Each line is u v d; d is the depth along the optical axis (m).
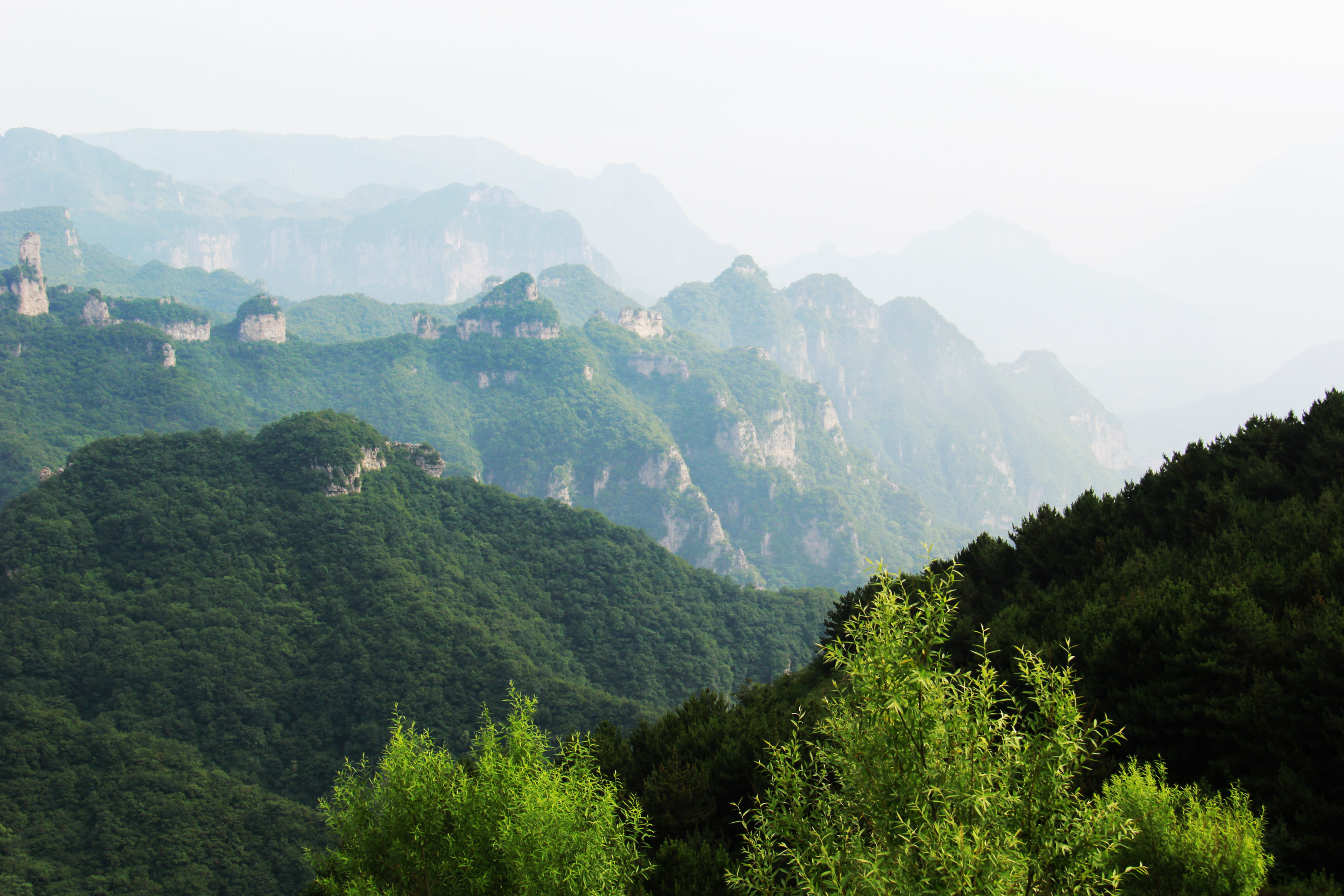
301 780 94.50
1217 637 31.45
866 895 13.83
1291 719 26.55
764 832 17.06
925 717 14.21
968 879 12.57
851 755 15.12
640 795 33.38
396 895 19.33
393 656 108.94
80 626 104.69
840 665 15.91
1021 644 36.59
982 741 14.09
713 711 42.09
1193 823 18.97
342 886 20.33
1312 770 24.83
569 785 20.66
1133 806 19.47
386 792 20.28
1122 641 33.16
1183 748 28.52
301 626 114.12
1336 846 21.69
